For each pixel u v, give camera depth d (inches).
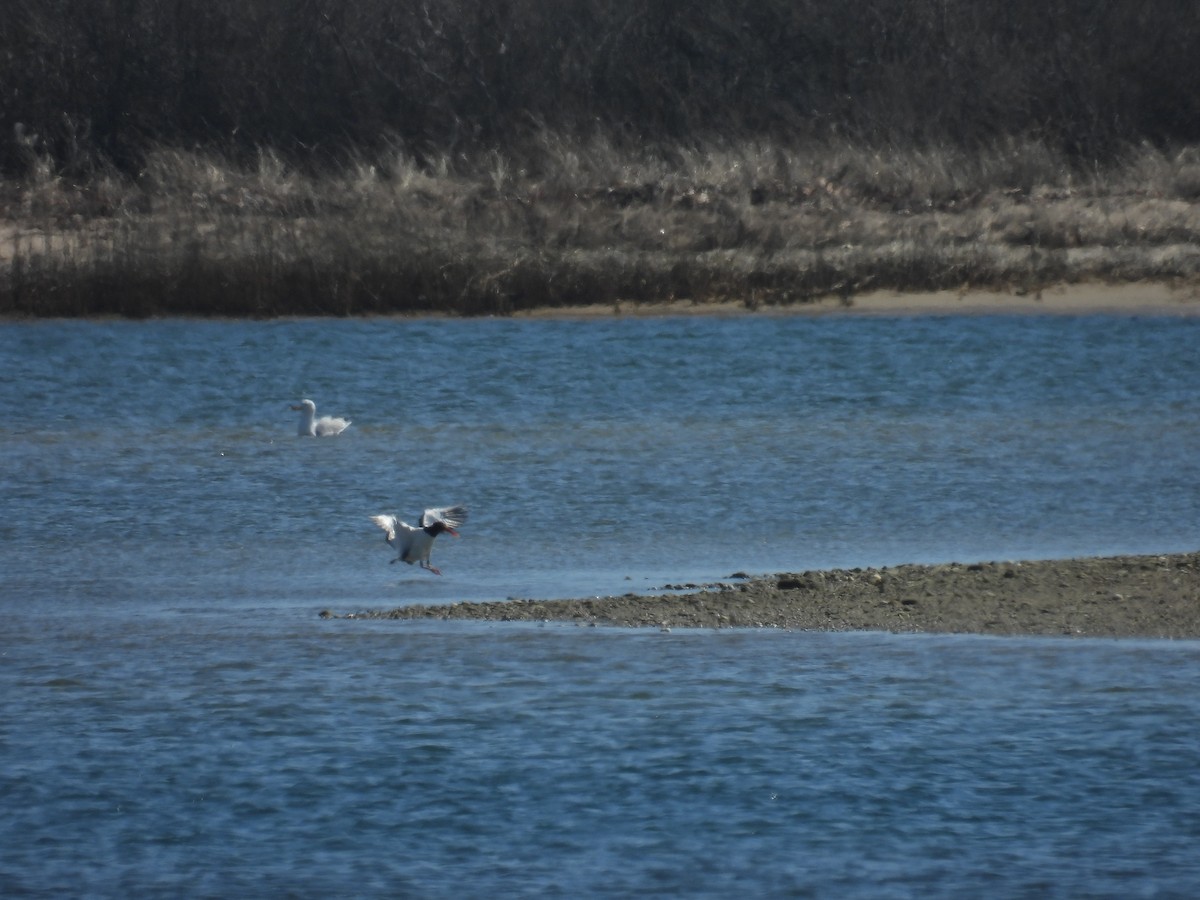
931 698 482.6
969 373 1113.4
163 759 447.5
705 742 451.8
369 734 463.2
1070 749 446.9
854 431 959.0
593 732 462.6
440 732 461.7
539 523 739.4
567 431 971.3
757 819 410.6
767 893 375.2
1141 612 553.0
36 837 405.1
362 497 797.9
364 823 410.3
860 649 527.5
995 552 662.5
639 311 1305.4
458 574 648.4
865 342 1195.9
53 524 745.6
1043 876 381.4
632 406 1038.4
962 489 794.8
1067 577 592.7
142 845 398.0
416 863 387.2
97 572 658.8
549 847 399.2
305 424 941.8
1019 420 986.1
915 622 552.7
